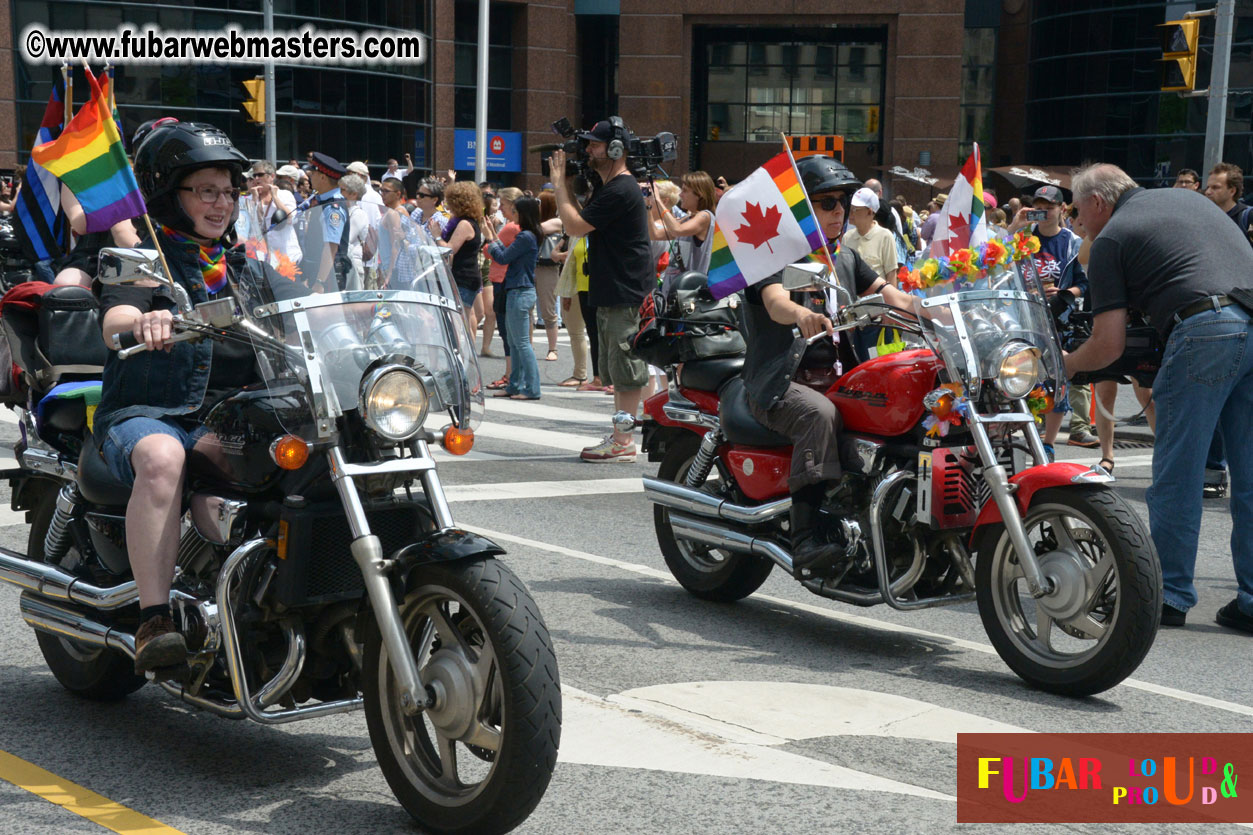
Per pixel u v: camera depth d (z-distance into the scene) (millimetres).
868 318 5309
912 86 53469
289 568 3701
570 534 7758
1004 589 5270
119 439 3973
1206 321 5922
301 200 15945
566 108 56031
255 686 3889
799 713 4742
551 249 16797
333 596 3760
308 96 47125
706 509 6094
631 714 4664
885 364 5438
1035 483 5035
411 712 3508
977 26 56062
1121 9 49031
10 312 4664
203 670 3824
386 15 49125
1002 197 49000
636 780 4066
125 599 4133
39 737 4387
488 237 17250
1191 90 17484
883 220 10703
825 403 5508
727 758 4262
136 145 4273
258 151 45750
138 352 4020
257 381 4277
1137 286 6086
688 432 6512
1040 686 5121
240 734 4445
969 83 56406
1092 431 11805
